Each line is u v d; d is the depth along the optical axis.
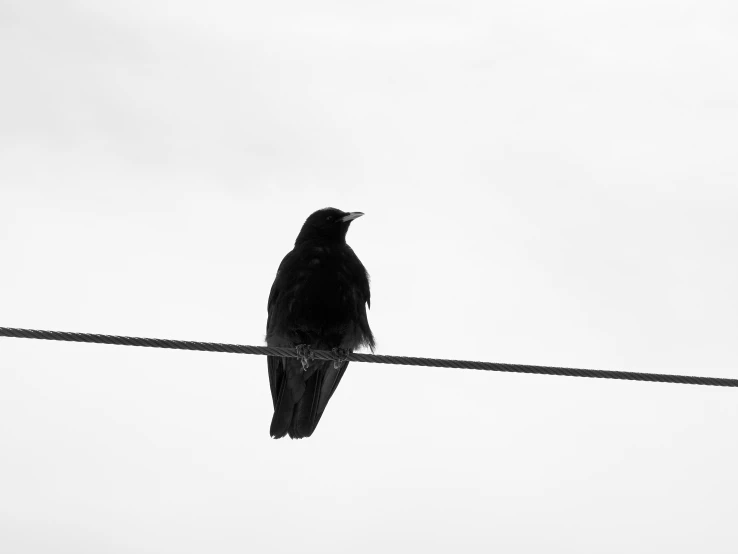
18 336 7.65
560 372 8.42
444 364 8.48
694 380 8.55
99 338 7.84
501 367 8.46
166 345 8.05
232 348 8.42
